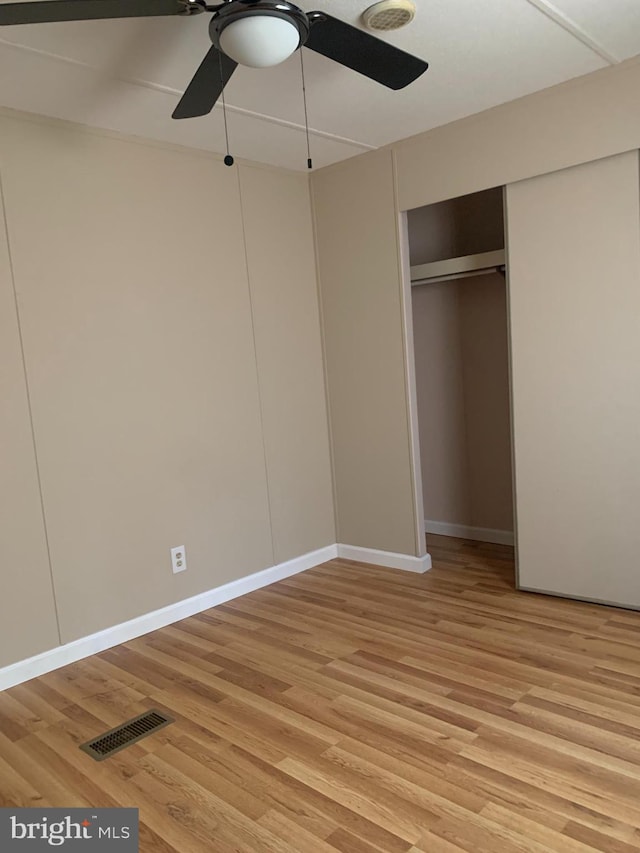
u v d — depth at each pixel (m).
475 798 1.91
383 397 3.95
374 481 4.09
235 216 3.72
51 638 2.96
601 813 1.82
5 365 2.79
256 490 3.86
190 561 3.52
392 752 2.17
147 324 3.31
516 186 3.23
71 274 3.01
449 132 3.41
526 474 3.39
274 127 3.26
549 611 3.21
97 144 3.10
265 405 3.90
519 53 2.64
